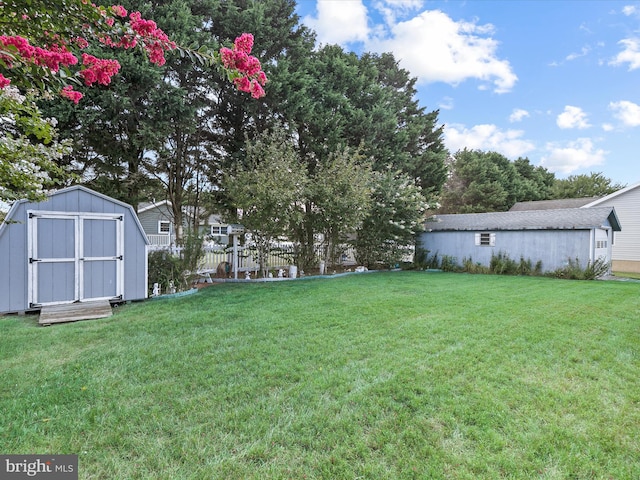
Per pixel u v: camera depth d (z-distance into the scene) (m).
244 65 2.69
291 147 9.34
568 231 10.45
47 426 2.13
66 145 3.81
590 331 4.18
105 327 4.40
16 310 5.10
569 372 2.97
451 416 2.26
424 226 12.73
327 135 11.07
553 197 30.69
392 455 1.89
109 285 5.86
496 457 1.88
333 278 9.79
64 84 2.47
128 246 6.08
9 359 3.27
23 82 2.23
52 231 5.38
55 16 2.10
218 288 7.68
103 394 2.55
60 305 5.36
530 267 11.12
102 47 6.70
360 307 5.49
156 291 6.69
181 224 10.39
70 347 3.63
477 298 6.35
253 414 2.29
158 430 2.11
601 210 10.68
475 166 27.02
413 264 13.33
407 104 17.50
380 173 12.30
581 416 2.28
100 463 1.82
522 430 2.12
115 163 8.69
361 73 13.48
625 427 2.17
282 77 9.69
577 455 1.90
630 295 6.80
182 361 3.21
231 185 8.91
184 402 2.44
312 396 2.53
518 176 28.92
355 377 2.84
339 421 2.21
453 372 2.94
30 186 3.19
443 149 17.78
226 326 4.41
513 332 4.11
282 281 9.06
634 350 3.53
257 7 9.43
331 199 9.93
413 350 3.48
